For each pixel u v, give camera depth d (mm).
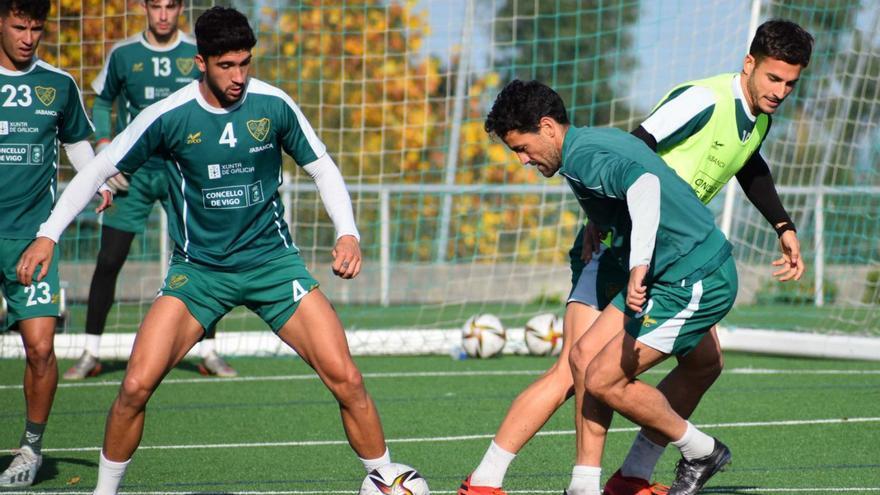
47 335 17844
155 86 27703
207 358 30516
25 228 18016
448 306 48625
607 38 69000
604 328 15164
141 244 48656
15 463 18156
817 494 17328
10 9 17391
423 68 55125
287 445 21656
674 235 14555
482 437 22344
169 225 15688
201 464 19938
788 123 45406
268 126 15117
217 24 14227
